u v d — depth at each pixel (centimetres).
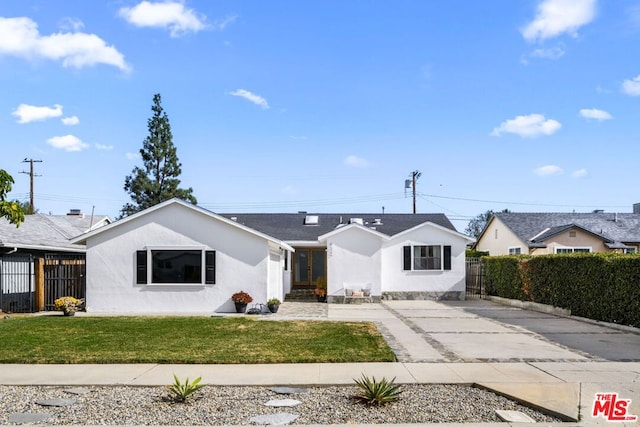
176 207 1894
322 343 1180
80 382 856
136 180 3525
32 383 852
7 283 1964
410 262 2514
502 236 3322
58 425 644
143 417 675
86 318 1650
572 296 1717
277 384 834
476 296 2658
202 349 1113
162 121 3644
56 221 2964
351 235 2348
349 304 2258
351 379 860
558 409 687
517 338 1284
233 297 1836
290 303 2292
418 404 727
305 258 2762
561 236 2842
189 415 682
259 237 1881
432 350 1119
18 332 1343
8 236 1945
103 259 1889
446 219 2977
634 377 870
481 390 805
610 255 1516
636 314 1378
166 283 1881
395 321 1617
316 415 679
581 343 1209
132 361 1006
